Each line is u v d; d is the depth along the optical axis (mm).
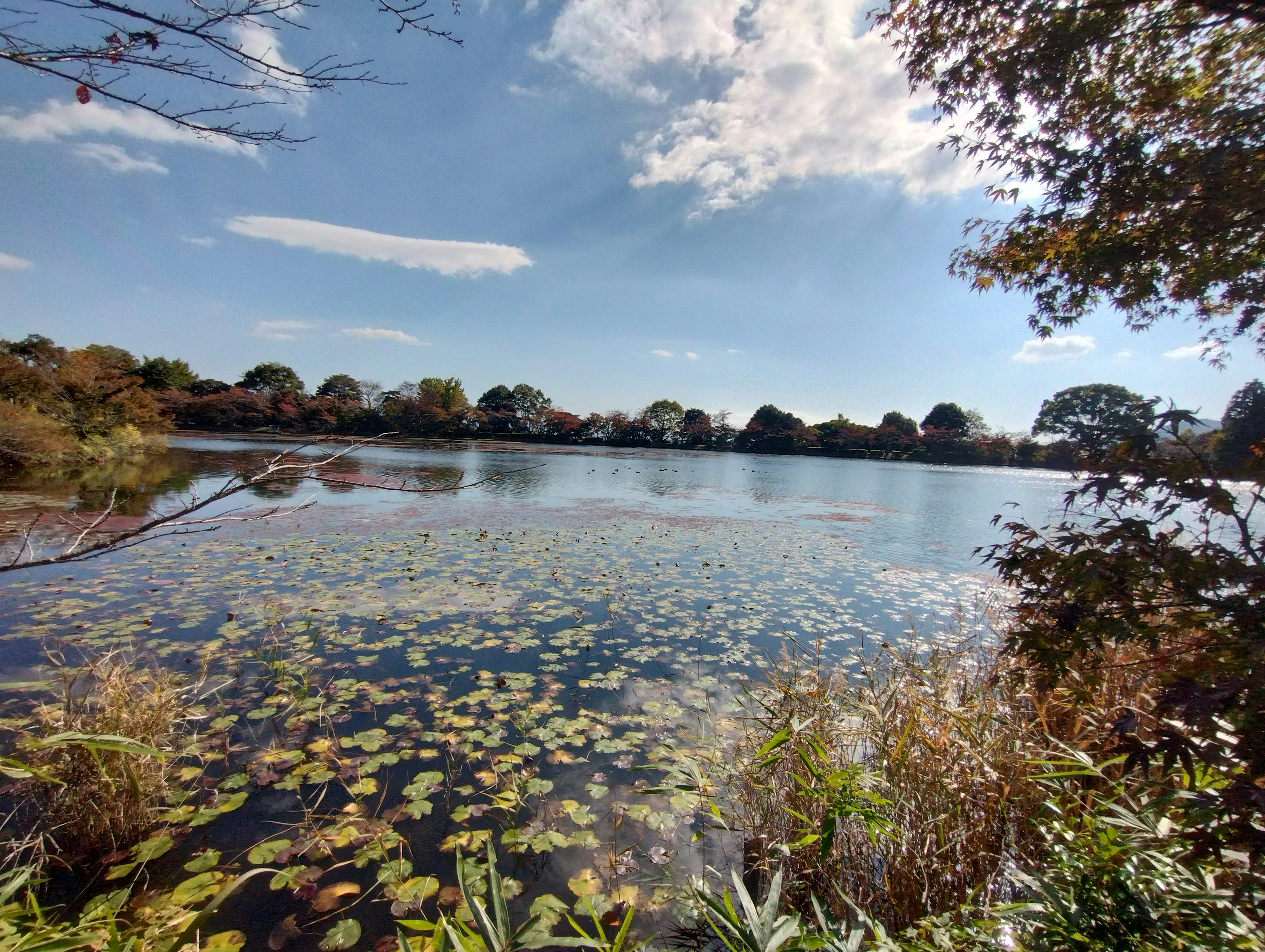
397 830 3080
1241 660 1563
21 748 3225
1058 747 3051
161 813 3115
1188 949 1707
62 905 2518
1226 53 2793
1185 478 1723
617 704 4582
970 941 2031
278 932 2436
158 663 4980
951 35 3322
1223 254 2537
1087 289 3189
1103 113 2996
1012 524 2268
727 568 9445
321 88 1966
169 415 30062
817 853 2805
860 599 7805
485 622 6375
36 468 17781
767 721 3633
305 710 4285
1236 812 1488
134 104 1809
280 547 9750
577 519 14266
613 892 2748
